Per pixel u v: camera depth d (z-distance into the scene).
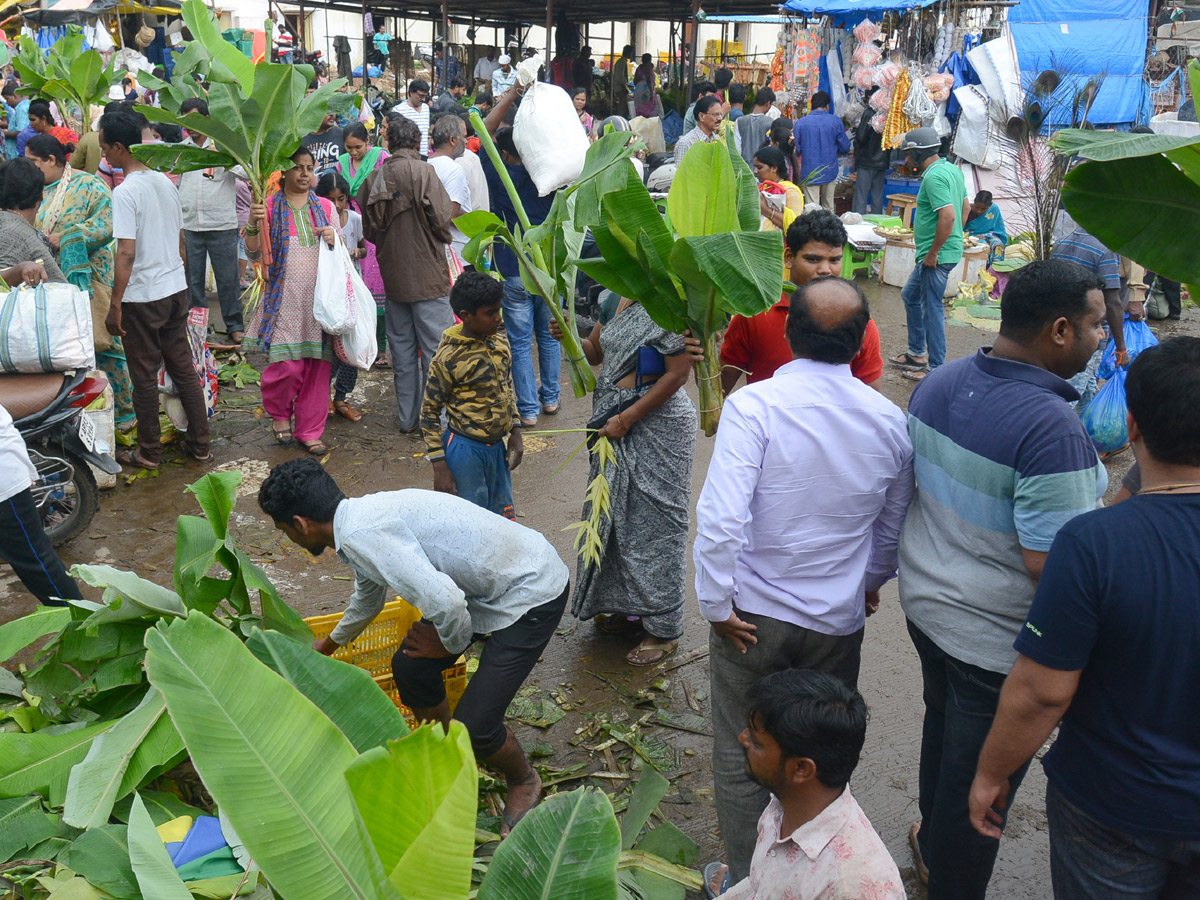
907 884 3.04
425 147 10.64
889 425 2.54
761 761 1.97
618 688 4.00
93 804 2.56
